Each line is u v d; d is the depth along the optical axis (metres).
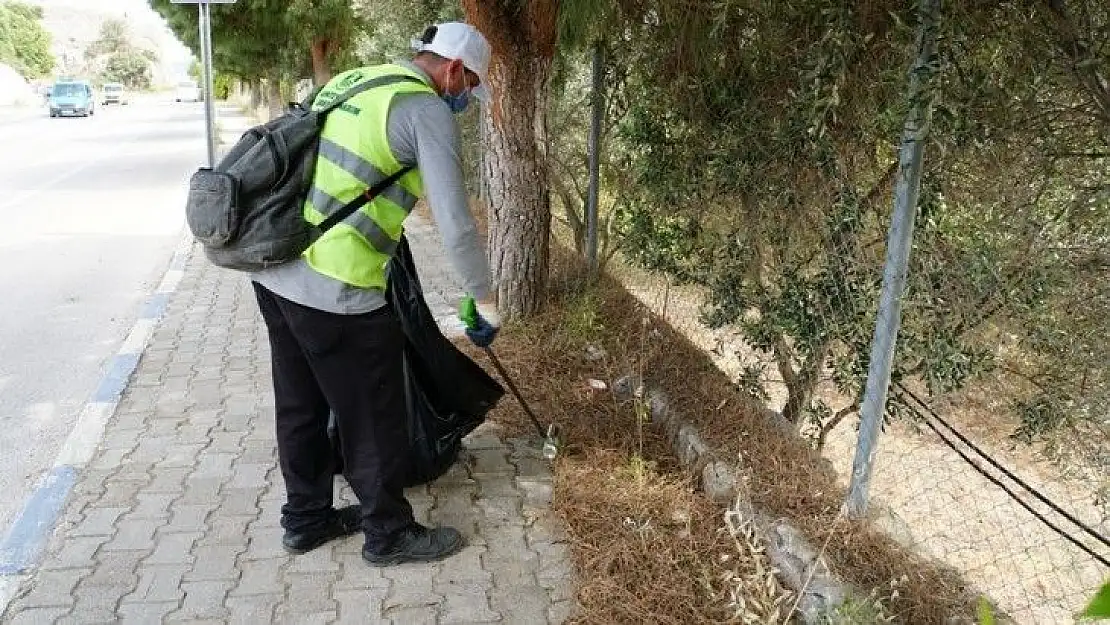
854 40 3.12
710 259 4.57
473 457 3.99
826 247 3.68
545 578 3.11
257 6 17.73
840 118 3.38
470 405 3.66
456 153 2.84
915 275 3.33
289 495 3.21
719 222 4.43
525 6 5.16
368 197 2.81
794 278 3.88
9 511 3.73
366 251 2.86
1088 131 2.85
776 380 4.48
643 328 4.89
